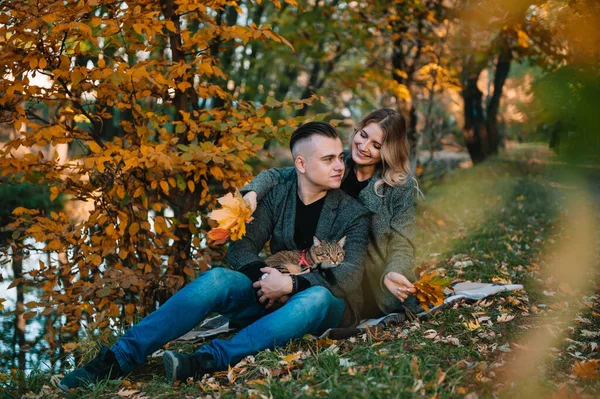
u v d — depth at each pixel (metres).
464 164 14.32
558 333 2.92
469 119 12.06
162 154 3.45
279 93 12.53
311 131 2.87
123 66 3.54
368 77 8.34
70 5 3.69
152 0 3.95
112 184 3.96
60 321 5.39
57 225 3.89
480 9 1.21
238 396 2.28
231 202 2.68
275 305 2.90
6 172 3.71
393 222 3.03
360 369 2.41
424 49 8.21
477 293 3.52
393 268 2.91
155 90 4.05
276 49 8.95
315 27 8.85
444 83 8.60
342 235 2.99
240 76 10.05
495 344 2.73
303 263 2.97
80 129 3.93
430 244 6.16
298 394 2.21
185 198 4.20
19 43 3.47
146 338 2.59
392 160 3.00
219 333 3.17
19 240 4.19
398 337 2.83
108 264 4.27
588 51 0.85
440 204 8.80
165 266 4.06
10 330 5.28
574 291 3.67
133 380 2.71
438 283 2.68
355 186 3.14
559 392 2.12
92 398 2.48
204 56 3.98
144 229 4.05
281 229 3.03
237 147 3.80
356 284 2.89
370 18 7.86
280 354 2.65
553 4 1.20
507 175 9.78
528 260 4.84
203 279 2.67
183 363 2.49
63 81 3.74
